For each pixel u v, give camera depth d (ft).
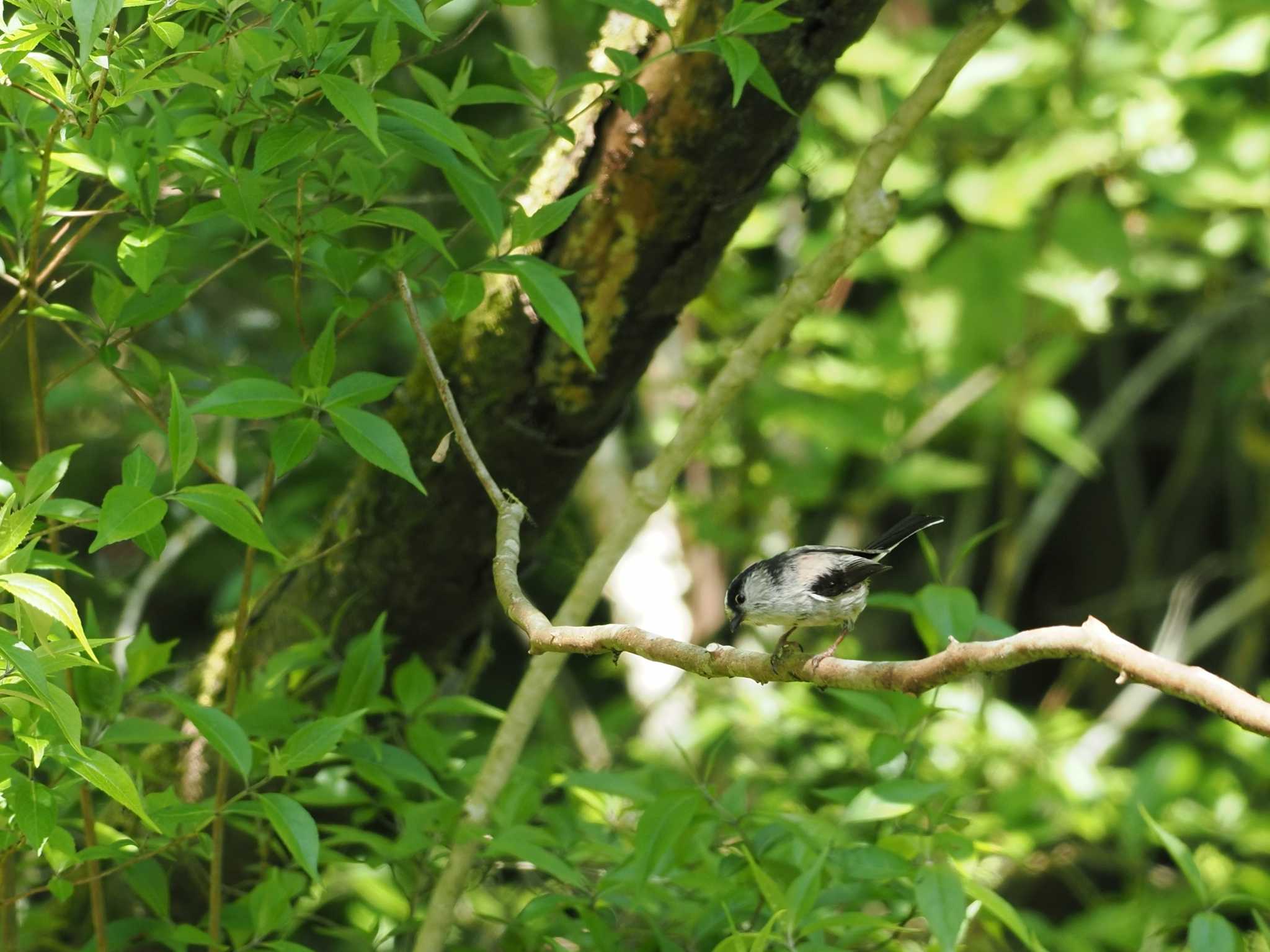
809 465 46.16
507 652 54.95
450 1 18.19
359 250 19.60
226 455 36.42
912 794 20.02
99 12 14.44
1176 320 58.13
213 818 17.67
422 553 24.03
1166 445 68.23
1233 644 64.49
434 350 22.95
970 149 46.06
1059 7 47.55
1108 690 55.26
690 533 44.57
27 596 13.29
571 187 21.44
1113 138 43.32
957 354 46.57
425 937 21.11
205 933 19.80
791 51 19.80
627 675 47.24
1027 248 45.57
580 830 24.17
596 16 35.37
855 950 21.95
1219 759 45.96
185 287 19.85
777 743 34.96
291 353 39.78
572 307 17.43
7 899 18.52
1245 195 42.70
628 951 22.20
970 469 46.19
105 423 44.73
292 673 23.86
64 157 18.40
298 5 16.96
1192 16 42.73
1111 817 33.76
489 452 23.06
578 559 33.27
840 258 21.89
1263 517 56.59
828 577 22.57
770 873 21.11
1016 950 33.76
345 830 21.42
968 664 12.50
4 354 42.78
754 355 22.15
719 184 20.89
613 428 23.66
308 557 24.38
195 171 19.86
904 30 48.57
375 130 15.26
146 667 21.34
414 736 23.25
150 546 16.34
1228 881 30.01
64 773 19.26
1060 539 71.41
